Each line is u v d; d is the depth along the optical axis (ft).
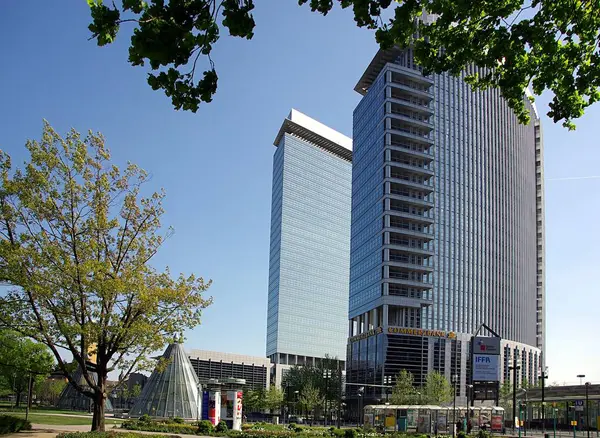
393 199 418.31
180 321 103.30
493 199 498.28
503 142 526.98
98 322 96.84
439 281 433.07
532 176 587.68
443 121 467.93
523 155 565.94
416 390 331.36
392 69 440.45
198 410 217.15
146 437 91.35
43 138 94.94
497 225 497.87
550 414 269.85
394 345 389.80
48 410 265.34
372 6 32.73
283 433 148.05
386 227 410.52
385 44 36.99
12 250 88.58
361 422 338.13
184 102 30.63
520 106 46.42
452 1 38.22
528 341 530.68
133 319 99.25
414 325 414.41
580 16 38.81
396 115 430.61
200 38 28.04
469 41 40.91
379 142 437.17
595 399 241.55
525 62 43.34
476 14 39.09
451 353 406.41
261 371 524.11
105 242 101.76
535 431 233.14
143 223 105.40
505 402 319.27
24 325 93.40
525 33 39.22
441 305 428.97
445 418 209.26
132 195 104.83
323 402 344.08
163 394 213.05
